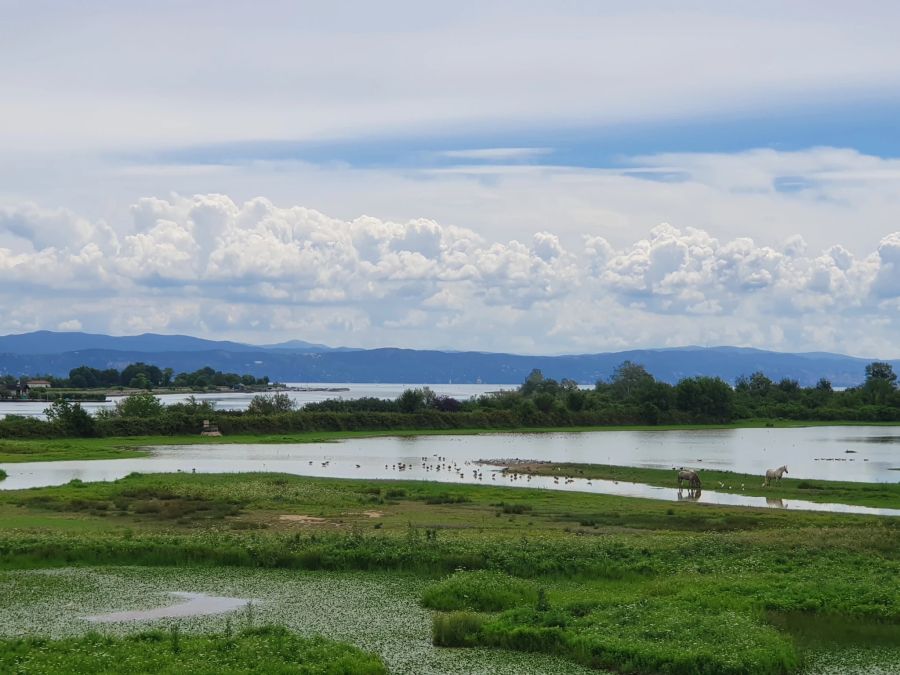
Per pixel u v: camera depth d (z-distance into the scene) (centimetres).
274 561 4103
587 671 2625
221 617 3194
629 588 3588
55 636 2930
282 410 18425
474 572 3762
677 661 2555
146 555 4191
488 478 8925
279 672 2444
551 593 3462
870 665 2686
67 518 5553
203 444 13875
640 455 12181
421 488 7525
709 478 8881
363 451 12812
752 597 3291
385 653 2798
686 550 4231
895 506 6862
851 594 3325
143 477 8150
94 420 15062
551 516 5838
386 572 3984
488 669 2636
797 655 2700
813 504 7000
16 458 10725
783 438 16125
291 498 6588
